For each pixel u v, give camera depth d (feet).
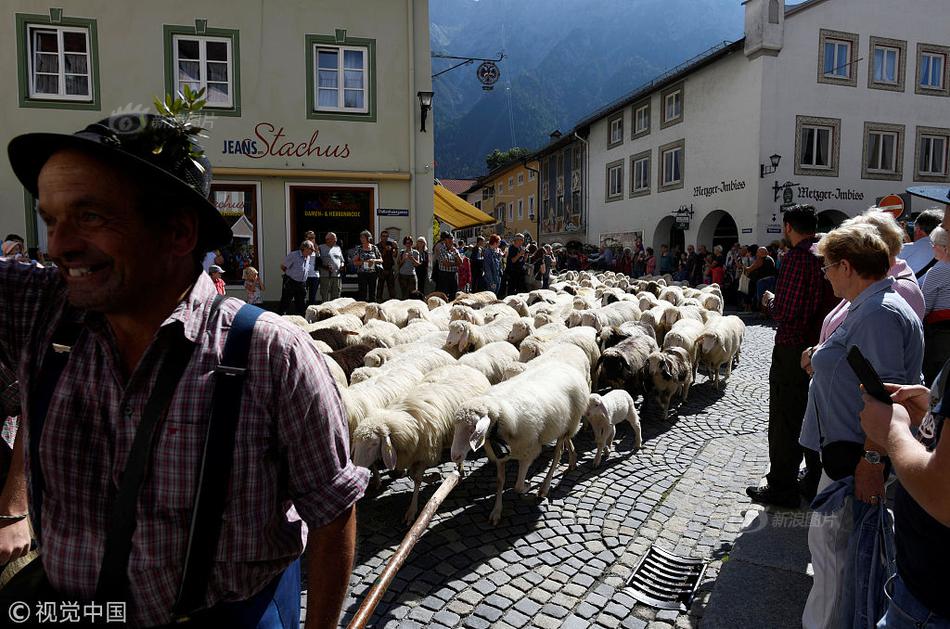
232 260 47.70
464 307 28.76
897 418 5.84
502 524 14.14
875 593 7.23
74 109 44.68
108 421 4.30
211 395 4.21
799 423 13.74
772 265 52.90
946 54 75.72
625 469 17.49
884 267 8.80
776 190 70.13
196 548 4.16
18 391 5.25
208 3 45.83
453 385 16.20
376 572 12.07
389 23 48.60
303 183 48.34
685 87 82.33
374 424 13.66
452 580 11.78
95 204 3.97
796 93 70.23
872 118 73.51
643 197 93.86
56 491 4.30
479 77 58.75
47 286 4.74
